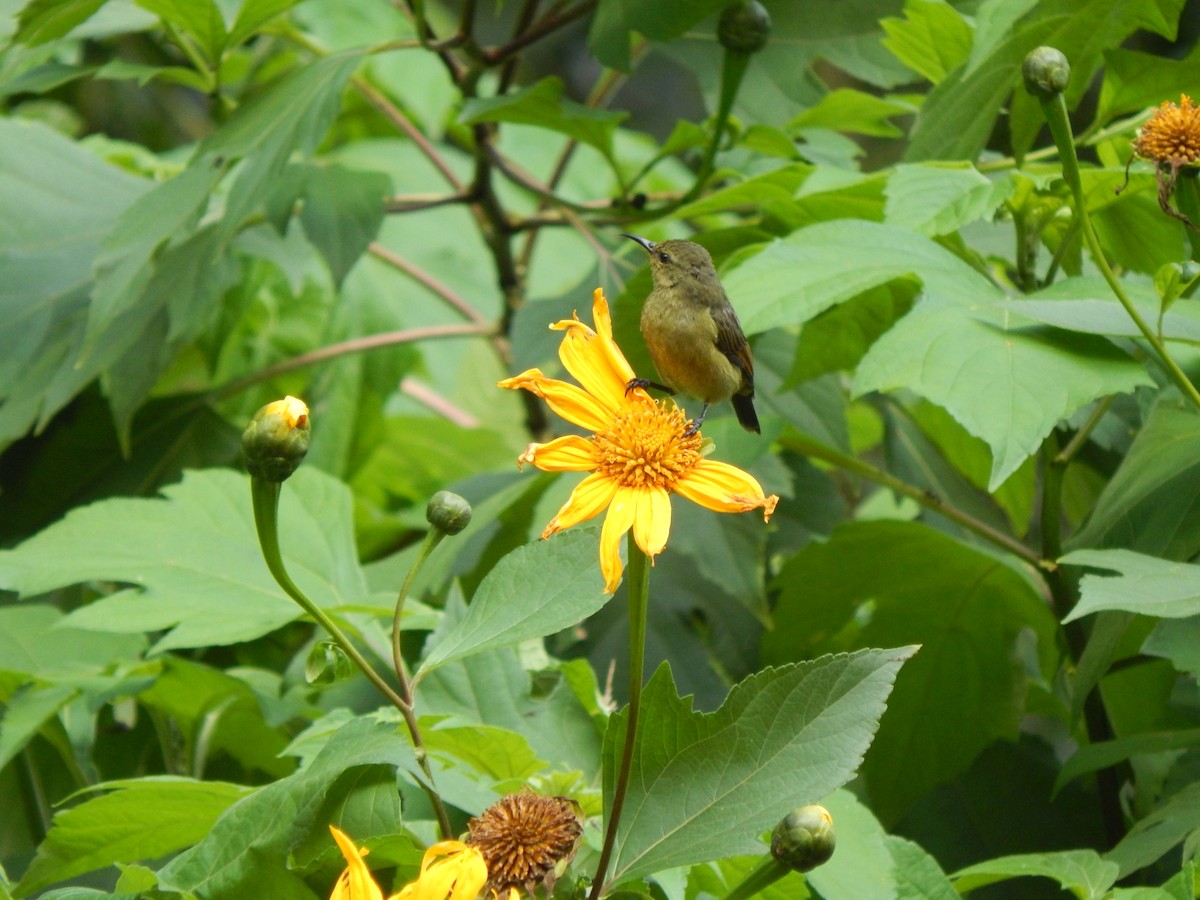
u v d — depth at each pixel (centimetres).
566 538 493
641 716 489
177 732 517
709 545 545
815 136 609
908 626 520
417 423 830
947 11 520
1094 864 494
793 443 552
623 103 1345
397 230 903
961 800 516
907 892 492
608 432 487
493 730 498
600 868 486
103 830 498
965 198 509
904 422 630
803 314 505
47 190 624
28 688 512
